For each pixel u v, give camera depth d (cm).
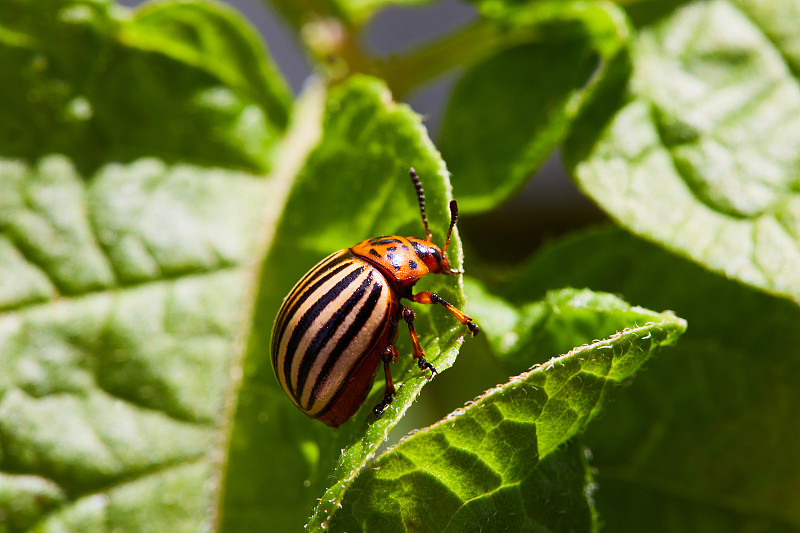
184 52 13
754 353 12
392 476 11
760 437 12
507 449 11
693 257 12
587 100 12
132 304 12
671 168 12
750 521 12
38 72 12
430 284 11
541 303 12
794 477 12
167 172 13
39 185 12
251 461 12
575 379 11
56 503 12
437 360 11
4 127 12
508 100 12
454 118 12
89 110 12
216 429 12
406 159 12
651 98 12
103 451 12
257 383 12
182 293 12
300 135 13
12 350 12
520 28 12
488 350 12
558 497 11
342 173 12
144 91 13
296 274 12
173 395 12
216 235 12
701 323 12
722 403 12
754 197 12
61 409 12
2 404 12
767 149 12
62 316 12
